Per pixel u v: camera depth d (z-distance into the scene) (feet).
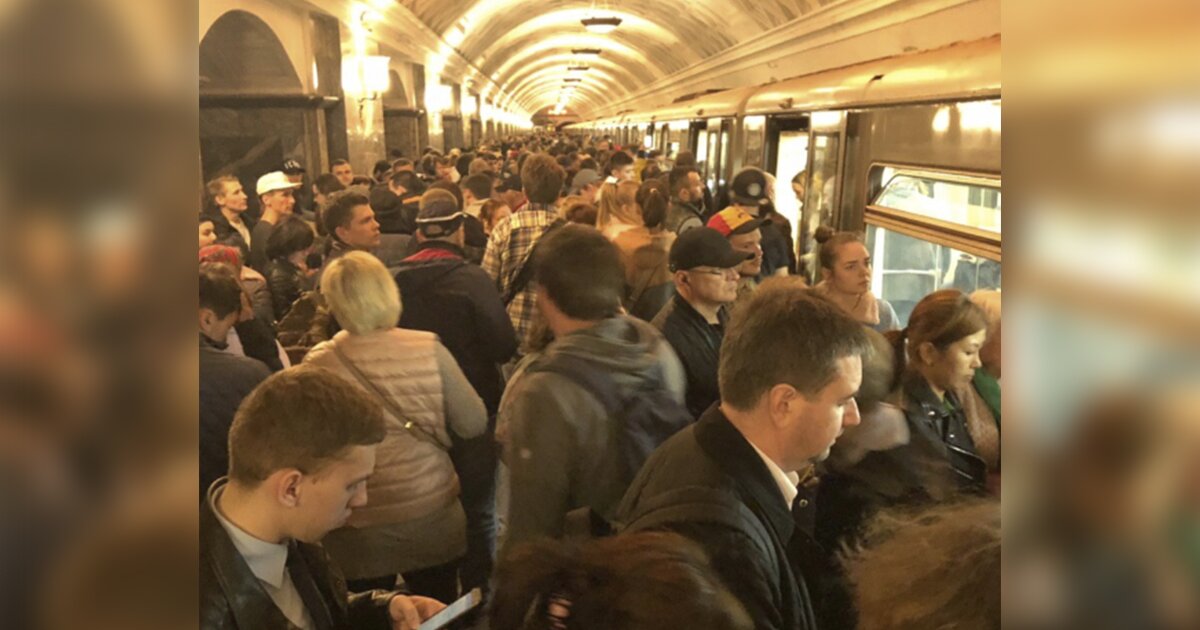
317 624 4.90
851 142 18.49
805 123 24.93
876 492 4.91
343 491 4.74
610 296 6.49
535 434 6.07
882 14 28.25
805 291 4.92
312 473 4.59
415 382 7.41
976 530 2.95
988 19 21.25
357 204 11.69
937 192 13.84
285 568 4.80
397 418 7.38
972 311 5.74
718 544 4.02
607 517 5.96
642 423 6.18
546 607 3.11
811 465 5.21
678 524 4.17
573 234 6.72
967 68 12.76
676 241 8.34
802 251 21.76
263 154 26.53
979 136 12.28
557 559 3.26
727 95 36.63
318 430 4.60
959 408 5.73
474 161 21.85
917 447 5.23
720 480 4.40
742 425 4.63
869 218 17.15
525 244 12.34
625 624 3.01
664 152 54.13
